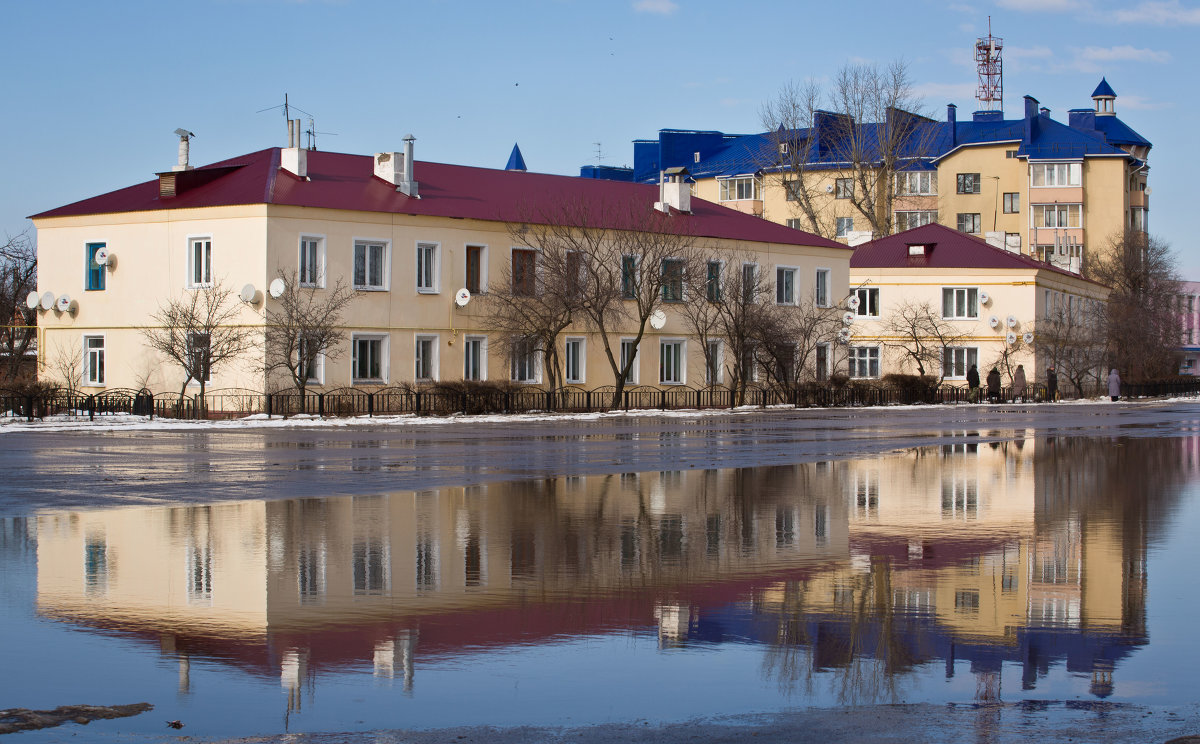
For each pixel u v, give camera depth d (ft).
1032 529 44.88
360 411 140.46
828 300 190.90
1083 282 254.47
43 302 150.30
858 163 277.03
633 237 161.27
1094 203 309.42
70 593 31.60
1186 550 39.78
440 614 29.40
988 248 223.30
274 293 135.03
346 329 141.38
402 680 23.44
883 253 225.15
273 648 25.85
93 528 43.50
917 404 194.59
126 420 118.32
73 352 150.41
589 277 155.63
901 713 21.40
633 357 157.99
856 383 191.21
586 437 100.68
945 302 220.64
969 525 45.96
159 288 143.95
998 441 97.35
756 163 319.47
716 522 46.50
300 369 134.41
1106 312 251.39
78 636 26.84
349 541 40.93
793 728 20.59
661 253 160.45
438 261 149.38
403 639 26.76
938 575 34.99
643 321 158.40
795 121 287.89
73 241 150.61
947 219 313.12
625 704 21.97
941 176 314.76
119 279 147.02
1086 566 36.58
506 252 155.33
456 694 22.56
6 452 78.79
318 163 152.97
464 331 151.43
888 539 42.22
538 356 158.30
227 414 133.59
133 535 41.83
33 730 20.26
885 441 96.84
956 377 220.64
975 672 24.22
